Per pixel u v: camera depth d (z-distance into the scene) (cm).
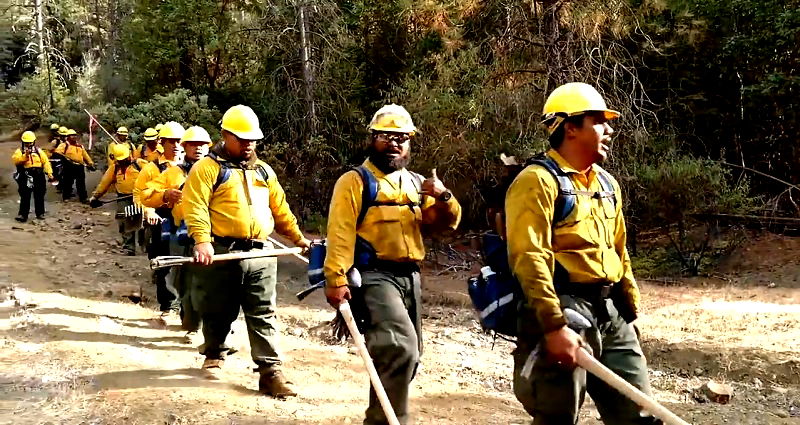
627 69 1192
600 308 327
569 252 322
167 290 839
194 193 555
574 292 323
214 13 1977
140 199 757
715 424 548
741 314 837
